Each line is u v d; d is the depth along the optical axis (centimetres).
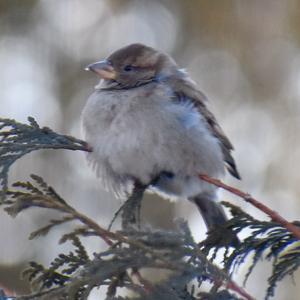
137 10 1558
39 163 1474
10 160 566
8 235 1434
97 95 790
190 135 766
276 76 1499
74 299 507
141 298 480
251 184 1456
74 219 512
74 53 1555
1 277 1423
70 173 1479
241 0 1502
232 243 567
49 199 514
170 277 478
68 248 1422
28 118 602
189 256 482
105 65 830
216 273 482
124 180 779
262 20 1502
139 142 753
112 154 758
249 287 1302
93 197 1474
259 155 1472
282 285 1286
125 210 636
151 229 486
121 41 1559
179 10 1532
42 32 1555
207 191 805
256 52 1503
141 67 824
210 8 1509
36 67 1550
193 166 773
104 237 520
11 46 1549
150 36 1543
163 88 787
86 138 779
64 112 1530
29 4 1553
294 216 1432
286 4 1502
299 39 1494
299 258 554
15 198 543
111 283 500
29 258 1432
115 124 759
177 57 1513
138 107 761
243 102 1499
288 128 1480
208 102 831
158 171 766
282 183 1455
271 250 562
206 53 1509
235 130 1487
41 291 526
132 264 483
